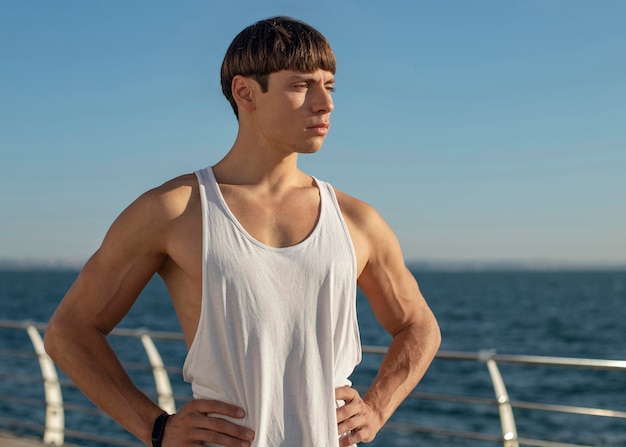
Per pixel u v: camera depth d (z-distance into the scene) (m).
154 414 1.53
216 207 1.51
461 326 40.50
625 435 12.52
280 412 1.45
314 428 1.45
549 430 13.21
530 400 17.94
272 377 1.45
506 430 3.74
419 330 1.75
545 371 23.11
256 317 1.45
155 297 77.38
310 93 1.52
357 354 1.59
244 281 1.45
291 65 1.49
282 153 1.57
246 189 1.56
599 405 17.00
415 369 1.70
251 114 1.57
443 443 11.38
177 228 1.53
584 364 3.39
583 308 57.66
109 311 1.61
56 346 1.58
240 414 1.44
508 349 30.02
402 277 1.76
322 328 1.49
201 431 1.45
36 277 189.00
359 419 1.53
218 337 1.47
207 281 1.46
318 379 1.47
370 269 1.72
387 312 1.77
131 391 1.57
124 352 25.19
